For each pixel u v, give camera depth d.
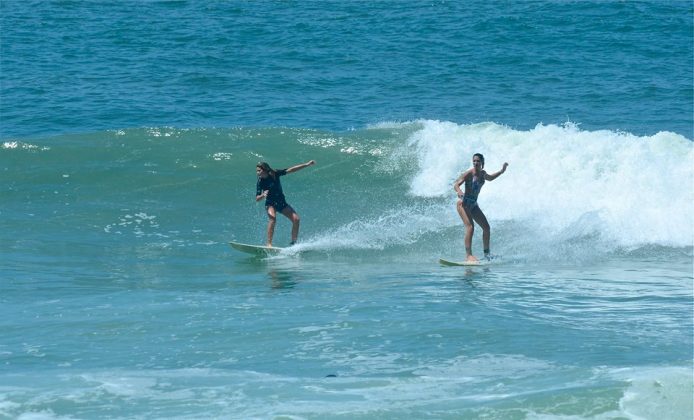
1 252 59.06
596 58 134.25
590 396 29.30
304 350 36.75
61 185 74.12
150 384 32.47
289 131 83.94
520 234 62.91
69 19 164.25
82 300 46.81
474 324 40.03
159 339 38.91
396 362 34.78
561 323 40.31
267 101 109.44
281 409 29.48
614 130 95.12
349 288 49.06
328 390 31.44
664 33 150.62
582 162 70.56
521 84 118.56
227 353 36.66
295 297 46.84
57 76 121.06
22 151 79.62
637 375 31.22
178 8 176.75
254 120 100.19
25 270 54.59
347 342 37.75
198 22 162.12
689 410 28.09
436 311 42.75
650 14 164.00
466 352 35.84
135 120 100.25
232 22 161.88
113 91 113.56
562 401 29.08
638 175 67.75
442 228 65.06
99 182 74.81
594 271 53.34
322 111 104.38
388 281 50.97
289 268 55.47
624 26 155.50
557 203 67.62
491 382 31.73
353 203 71.44
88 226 65.88
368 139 81.81
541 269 54.12
